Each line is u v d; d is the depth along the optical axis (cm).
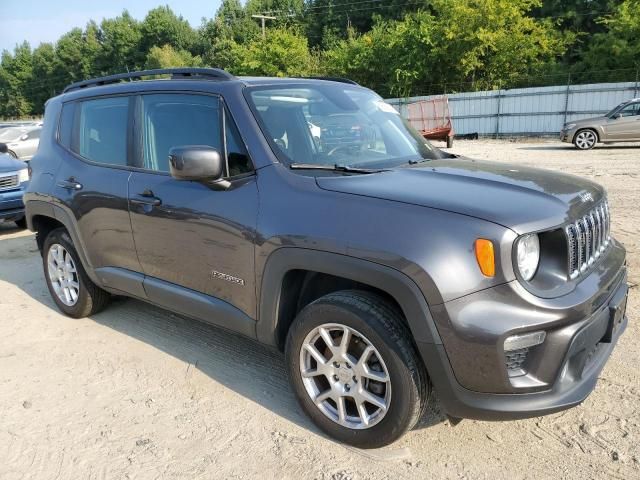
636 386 328
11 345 421
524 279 238
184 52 6550
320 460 275
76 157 435
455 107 2955
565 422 299
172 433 303
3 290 558
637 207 802
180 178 301
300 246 275
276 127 321
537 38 3372
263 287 298
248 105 324
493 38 3272
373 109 387
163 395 343
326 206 273
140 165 379
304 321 284
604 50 3309
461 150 2062
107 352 404
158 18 7319
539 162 1452
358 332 263
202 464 276
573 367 254
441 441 287
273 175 302
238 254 308
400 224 250
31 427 312
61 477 270
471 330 233
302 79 381
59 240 458
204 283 336
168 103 364
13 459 285
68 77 8262
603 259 290
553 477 257
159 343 418
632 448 275
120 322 460
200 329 443
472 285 235
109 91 415
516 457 273
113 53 7731
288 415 316
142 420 316
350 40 4066
